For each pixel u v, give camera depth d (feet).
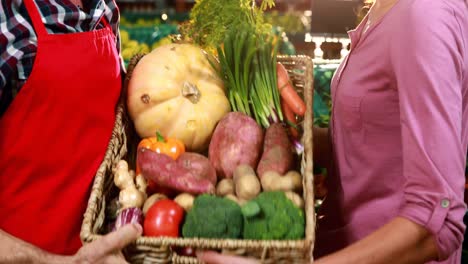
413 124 3.88
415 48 3.90
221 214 3.98
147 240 3.85
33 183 4.57
